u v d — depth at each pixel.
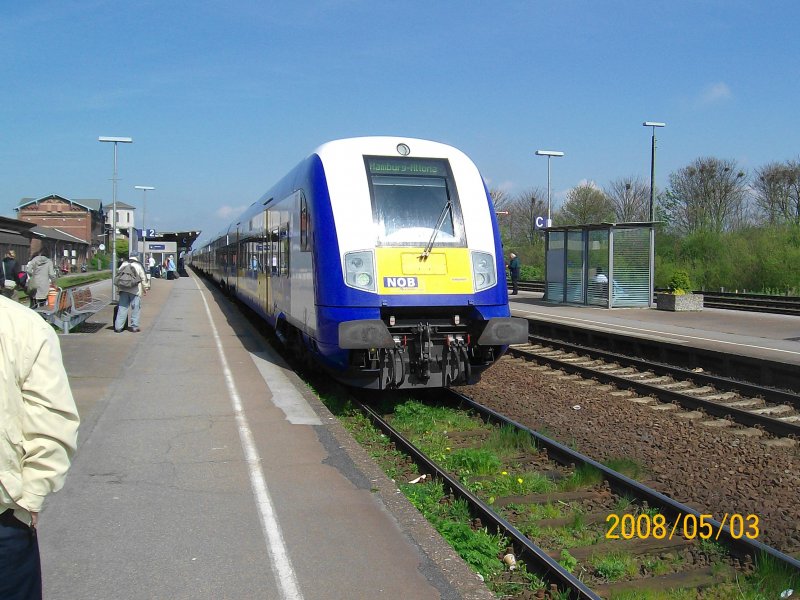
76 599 3.85
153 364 11.20
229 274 27.02
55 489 2.61
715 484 6.56
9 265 16.14
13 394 2.48
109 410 8.09
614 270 22.56
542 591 4.51
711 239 34.94
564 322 18.17
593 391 10.82
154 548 4.50
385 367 8.90
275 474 5.96
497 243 9.52
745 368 12.05
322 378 11.47
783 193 46.44
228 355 12.33
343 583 4.08
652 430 8.52
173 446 6.72
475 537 5.11
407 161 9.64
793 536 5.46
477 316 9.19
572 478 6.51
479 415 8.99
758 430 8.52
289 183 11.79
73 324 14.65
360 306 8.71
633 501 6.09
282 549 4.51
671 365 13.70
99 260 64.06
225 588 4.00
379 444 7.84
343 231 8.99
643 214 56.75
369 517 5.06
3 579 2.52
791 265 30.86
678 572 4.89
